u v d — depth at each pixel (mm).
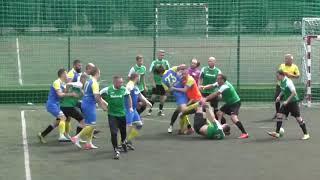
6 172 15398
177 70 20953
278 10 40250
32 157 17250
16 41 49281
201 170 15664
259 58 42188
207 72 23375
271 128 22250
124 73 37812
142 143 19453
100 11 41469
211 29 44094
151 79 31203
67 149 18422
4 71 38188
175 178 14820
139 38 54562
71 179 14727
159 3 42625
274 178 14789
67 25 40438
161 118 24719
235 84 31562
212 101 22203
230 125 22969
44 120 23812
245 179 14719
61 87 19250
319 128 22109
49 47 48750
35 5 38781
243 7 39719
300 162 16578
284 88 19906
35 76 35906
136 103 18703
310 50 28062
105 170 15672
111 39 53500
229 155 17547
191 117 24172
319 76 30562
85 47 50062
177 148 18625
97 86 17797
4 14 37938
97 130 21438
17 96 28453
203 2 45156
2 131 21391
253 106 28156
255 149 18391
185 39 52531
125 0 41031
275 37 46031
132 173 15352
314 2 38594
